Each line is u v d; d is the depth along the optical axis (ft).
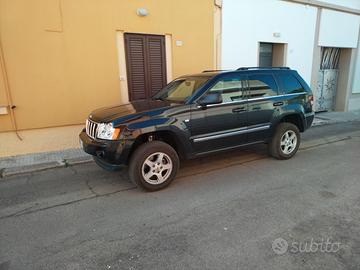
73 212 11.88
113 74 22.13
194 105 14.26
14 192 14.10
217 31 26.45
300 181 14.65
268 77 17.15
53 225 10.87
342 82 39.86
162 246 9.34
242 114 15.81
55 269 8.38
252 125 16.38
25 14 18.54
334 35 36.22
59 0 19.30
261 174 15.78
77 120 21.44
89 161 18.62
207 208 11.92
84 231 10.39
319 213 11.23
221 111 15.03
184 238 9.75
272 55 32.94
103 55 21.48
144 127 13.00
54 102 20.42
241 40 28.12
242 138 16.21
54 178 15.92
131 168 13.25
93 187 14.51
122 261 8.64
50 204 12.68
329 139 24.09
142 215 11.47
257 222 10.67
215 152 15.47
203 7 25.17
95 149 13.25
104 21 21.06
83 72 20.99
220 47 26.89
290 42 32.04
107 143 12.78
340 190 13.46
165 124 13.39
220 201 12.54
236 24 27.43
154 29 23.21
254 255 8.73
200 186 14.28
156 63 23.98
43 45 19.38
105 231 10.36
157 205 12.32
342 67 39.58
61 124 20.92
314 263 8.32
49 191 14.14
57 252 9.19
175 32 24.20
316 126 30.40
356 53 39.40
